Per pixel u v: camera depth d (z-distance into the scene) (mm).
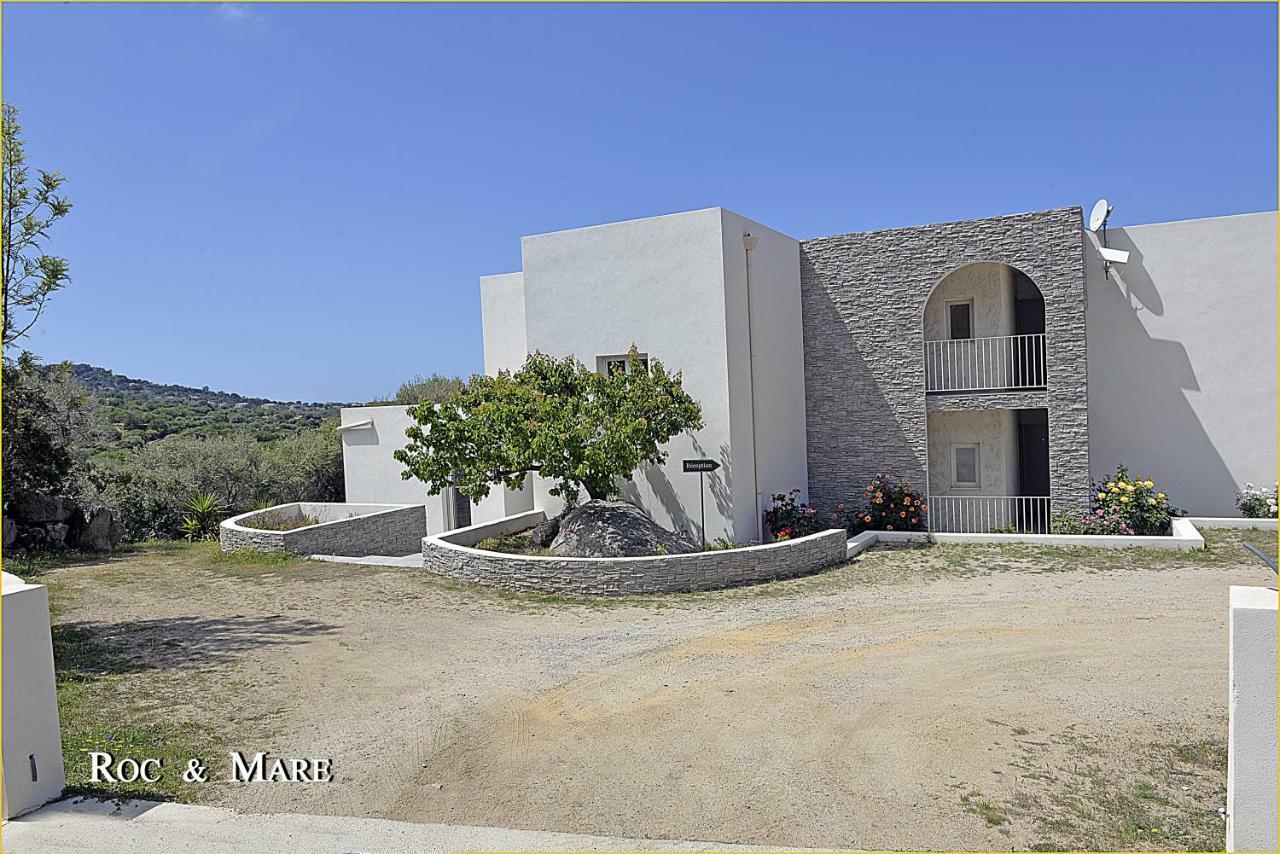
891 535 15180
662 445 15297
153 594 12562
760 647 9062
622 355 15586
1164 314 16141
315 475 27344
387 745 6566
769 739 6562
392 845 4793
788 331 16891
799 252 17484
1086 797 5477
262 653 9156
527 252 16422
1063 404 15320
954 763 6031
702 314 14797
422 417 14094
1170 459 16188
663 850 4766
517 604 11414
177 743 6570
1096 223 16094
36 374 16016
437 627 10258
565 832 5094
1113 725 6652
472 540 15258
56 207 11383
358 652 9172
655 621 10320
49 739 5426
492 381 14750
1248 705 3957
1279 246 15023
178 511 22781
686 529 15102
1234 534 14406
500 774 6031
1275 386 15422
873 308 16906
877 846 4902
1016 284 17844
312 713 7281
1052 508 15453
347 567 14508
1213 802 5383
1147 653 8406
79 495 20031
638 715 7156
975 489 17141
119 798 5504
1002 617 9961
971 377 16891
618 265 15562
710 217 14672
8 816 5098
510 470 13695
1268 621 3920
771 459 16016
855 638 9297
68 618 10961
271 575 13984
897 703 7262
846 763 6082
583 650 9148
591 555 13266
